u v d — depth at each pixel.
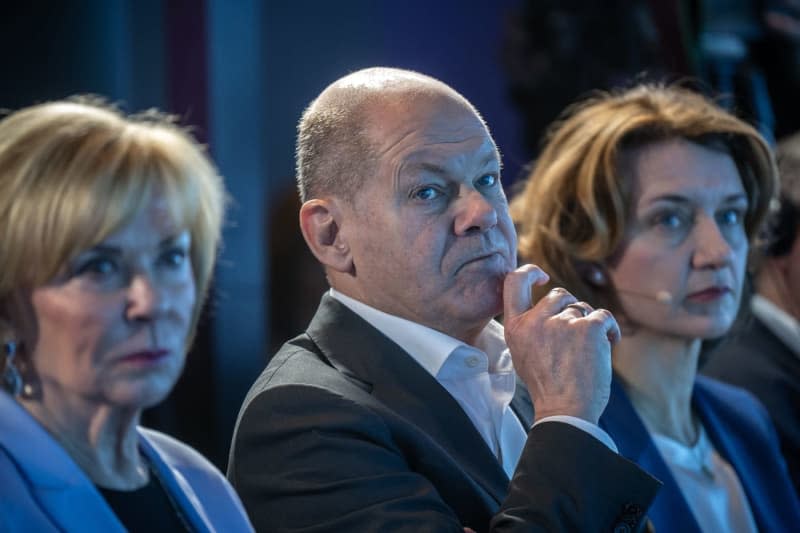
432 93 4.86
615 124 6.14
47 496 3.62
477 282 4.73
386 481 4.37
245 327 9.50
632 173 6.07
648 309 6.03
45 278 3.62
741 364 7.22
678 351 6.15
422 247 4.70
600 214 6.06
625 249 6.07
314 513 4.40
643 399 6.15
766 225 6.80
